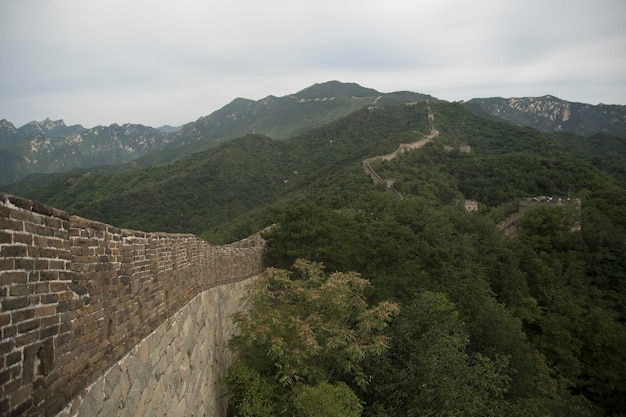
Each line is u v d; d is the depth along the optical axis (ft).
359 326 51.52
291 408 41.16
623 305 139.95
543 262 145.07
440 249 97.45
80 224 15.15
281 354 41.75
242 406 40.63
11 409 10.62
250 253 70.90
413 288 77.77
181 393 27.76
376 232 86.79
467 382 51.83
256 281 67.00
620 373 98.37
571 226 179.32
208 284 42.32
